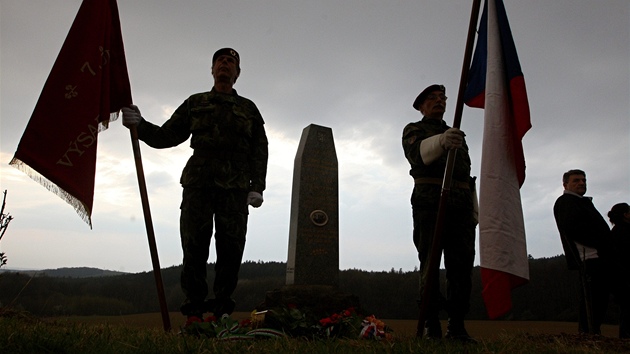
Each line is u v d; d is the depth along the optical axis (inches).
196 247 171.8
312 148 292.8
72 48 147.2
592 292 203.0
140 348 104.4
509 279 133.5
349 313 172.2
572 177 215.6
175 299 537.0
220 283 175.8
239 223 176.9
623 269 201.3
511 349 125.1
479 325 401.1
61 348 99.6
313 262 273.6
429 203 178.2
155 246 146.6
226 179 175.3
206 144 177.0
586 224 204.5
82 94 144.1
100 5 152.9
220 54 191.5
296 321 152.9
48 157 136.4
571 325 393.4
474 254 183.6
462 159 187.6
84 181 138.6
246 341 127.8
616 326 422.9
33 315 200.2
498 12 150.4
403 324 376.5
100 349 101.9
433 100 192.9
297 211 279.4
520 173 141.3
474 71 162.2
